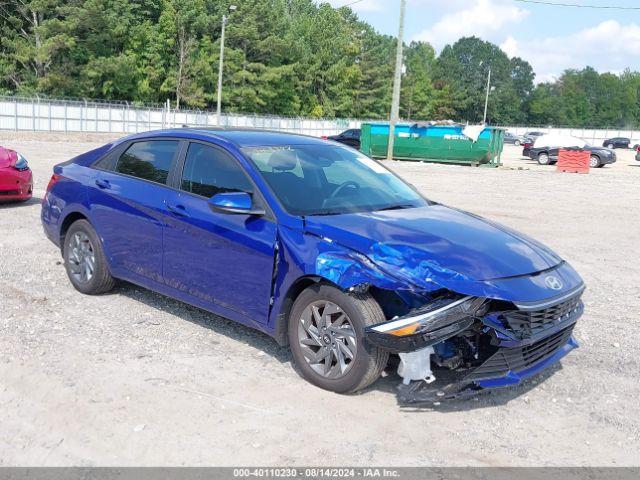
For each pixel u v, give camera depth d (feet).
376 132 105.91
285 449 11.57
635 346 17.67
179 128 18.49
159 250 17.26
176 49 201.98
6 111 141.90
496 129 97.76
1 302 18.93
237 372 14.78
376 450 11.68
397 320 12.59
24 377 14.06
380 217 15.03
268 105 230.89
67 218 20.43
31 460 11.00
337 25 287.69
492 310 12.99
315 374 14.07
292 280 14.11
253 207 15.07
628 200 54.39
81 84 173.37
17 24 168.86
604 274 26.55
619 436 12.64
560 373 15.62
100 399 13.19
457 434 12.42
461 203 48.21
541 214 43.80
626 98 467.11
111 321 17.78
